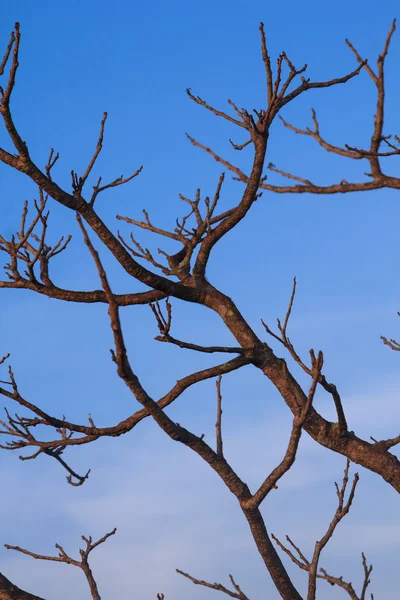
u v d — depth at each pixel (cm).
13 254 1150
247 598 881
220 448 995
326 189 733
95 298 1171
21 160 1073
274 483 906
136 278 1145
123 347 762
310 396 788
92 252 682
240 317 1171
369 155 707
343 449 1145
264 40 1012
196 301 1202
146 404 842
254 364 1159
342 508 870
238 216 1147
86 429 1152
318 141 725
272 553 959
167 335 1024
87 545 1184
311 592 862
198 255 1210
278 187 759
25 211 1156
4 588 1052
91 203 1128
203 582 904
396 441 1145
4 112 1018
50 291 1172
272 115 1073
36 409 1102
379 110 685
